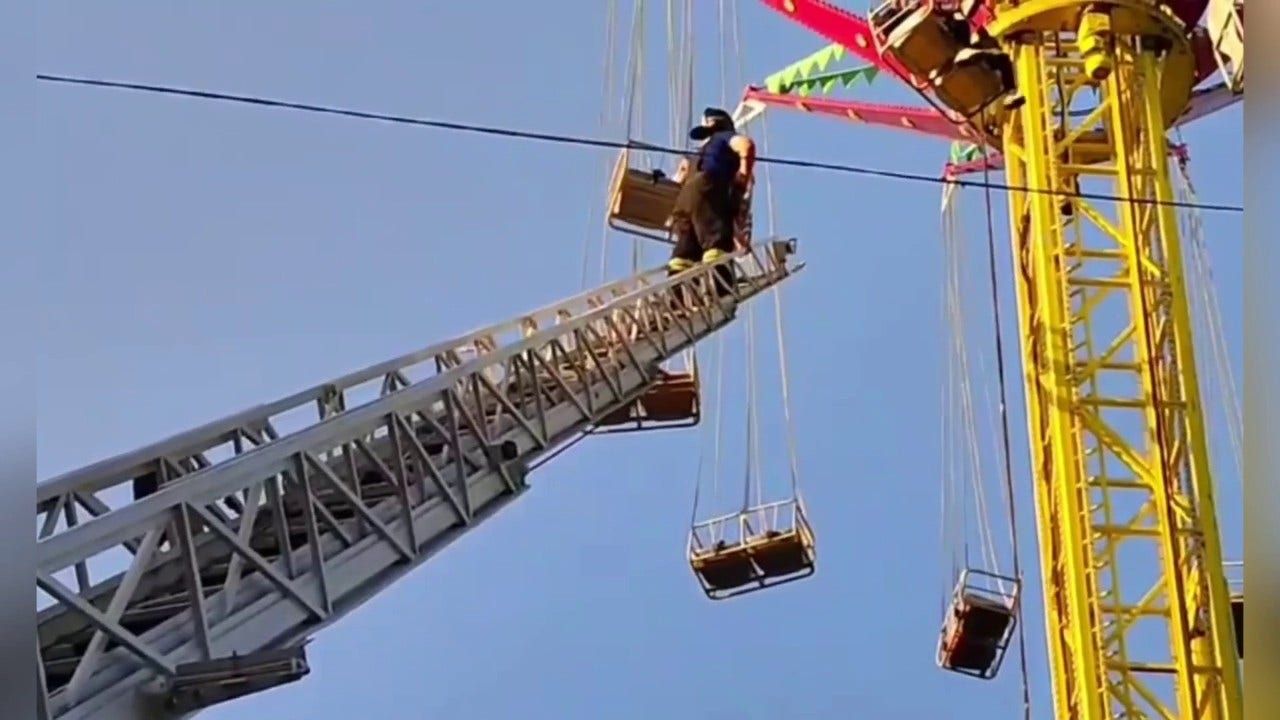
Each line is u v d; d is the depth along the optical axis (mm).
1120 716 17344
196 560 8750
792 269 24219
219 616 9031
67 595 7680
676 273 20906
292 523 10906
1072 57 20047
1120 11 19016
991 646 23453
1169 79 19797
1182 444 18078
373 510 11344
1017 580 23328
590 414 16469
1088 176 19484
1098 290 18859
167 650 8453
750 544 22938
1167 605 17578
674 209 23203
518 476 13492
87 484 9914
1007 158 20422
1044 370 18922
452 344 14234
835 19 21781
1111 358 18578
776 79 25781
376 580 10922
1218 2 18156
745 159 22344
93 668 7891
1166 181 18891
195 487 8773
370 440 12195
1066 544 17797
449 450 12625
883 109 24625
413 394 11953
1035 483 18812
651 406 24609
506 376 14734
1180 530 17734
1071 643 17828
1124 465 18094
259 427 11508
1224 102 21828
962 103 19984
